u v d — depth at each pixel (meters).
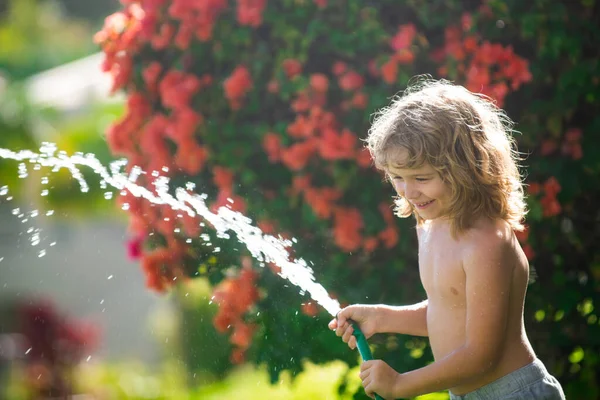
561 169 4.60
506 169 3.20
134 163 5.23
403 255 4.76
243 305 4.80
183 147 4.80
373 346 4.80
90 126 14.74
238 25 4.82
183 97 4.80
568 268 4.92
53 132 15.08
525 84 4.73
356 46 4.55
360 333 3.35
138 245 5.09
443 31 4.73
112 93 5.24
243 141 4.78
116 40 5.22
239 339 4.83
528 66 4.65
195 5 4.82
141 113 5.19
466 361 2.96
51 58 22.92
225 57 4.83
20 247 11.13
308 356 4.79
